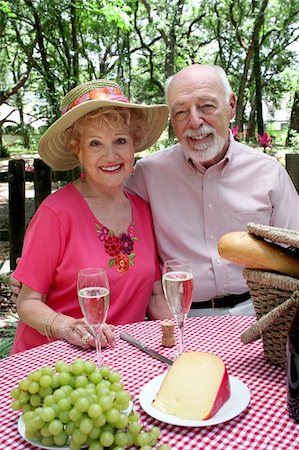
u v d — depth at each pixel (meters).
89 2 9.67
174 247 2.57
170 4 15.35
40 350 1.71
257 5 17.08
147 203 2.55
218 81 2.46
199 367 1.34
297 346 1.21
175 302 1.56
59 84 11.99
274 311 1.42
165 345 1.70
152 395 1.36
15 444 1.19
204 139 2.45
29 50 13.78
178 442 1.19
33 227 2.16
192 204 2.56
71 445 1.10
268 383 1.44
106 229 2.20
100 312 1.49
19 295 2.12
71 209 2.17
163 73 19.52
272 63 20.72
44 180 4.69
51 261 2.12
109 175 2.18
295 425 1.24
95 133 2.14
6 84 21.77
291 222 2.68
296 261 1.49
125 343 1.73
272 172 2.61
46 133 2.27
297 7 18.64
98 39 15.62
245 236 1.54
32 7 10.10
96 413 1.06
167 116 2.43
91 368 1.19
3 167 14.59
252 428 1.23
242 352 1.64
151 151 11.38
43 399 1.17
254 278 1.48
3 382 1.50
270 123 23.44
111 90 2.21
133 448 1.15
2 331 3.83
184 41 16.58
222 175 2.55
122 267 2.16
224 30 18.69
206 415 1.24
